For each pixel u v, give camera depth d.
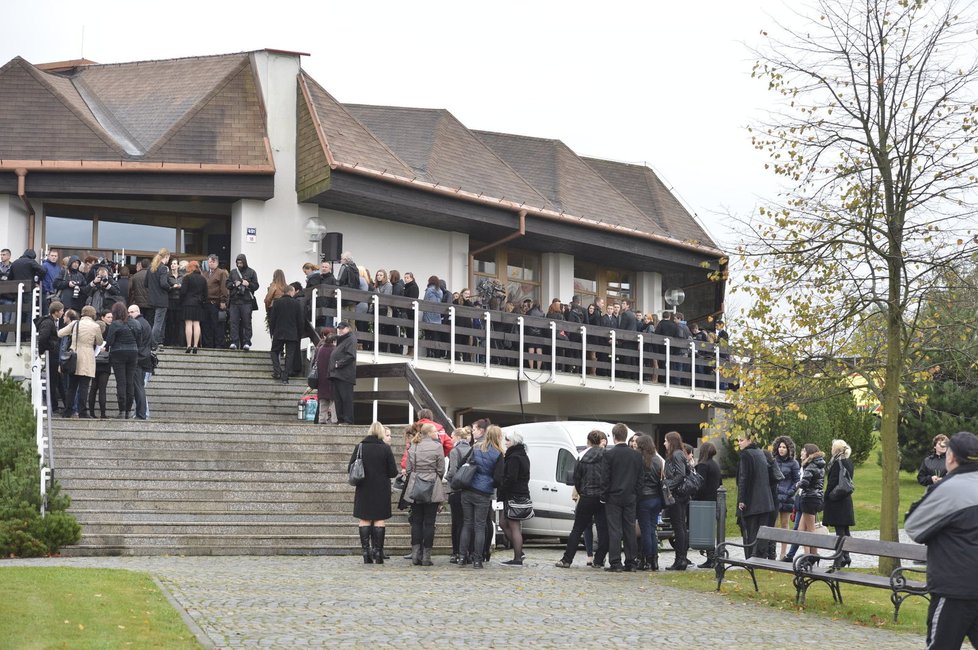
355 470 14.73
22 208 25.28
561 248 30.39
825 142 15.62
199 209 26.50
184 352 21.94
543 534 19.67
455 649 8.86
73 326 18.52
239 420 19.98
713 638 9.84
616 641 9.48
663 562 17.64
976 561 7.25
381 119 29.86
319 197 25.78
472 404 26.66
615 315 28.00
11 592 9.95
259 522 16.22
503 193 28.50
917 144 15.03
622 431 15.22
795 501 16.59
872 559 19.39
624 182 34.12
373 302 23.19
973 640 7.38
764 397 15.73
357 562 15.00
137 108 27.44
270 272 25.94
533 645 9.17
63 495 15.95
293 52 26.88
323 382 19.59
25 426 17.47
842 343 15.72
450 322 24.53
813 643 9.82
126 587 10.88
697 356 29.45
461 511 15.34
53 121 25.67
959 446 7.50
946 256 15.05
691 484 15.34
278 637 9.02
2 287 21.22
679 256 31.86
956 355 15.70
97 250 25.89
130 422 17.89
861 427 31.31
